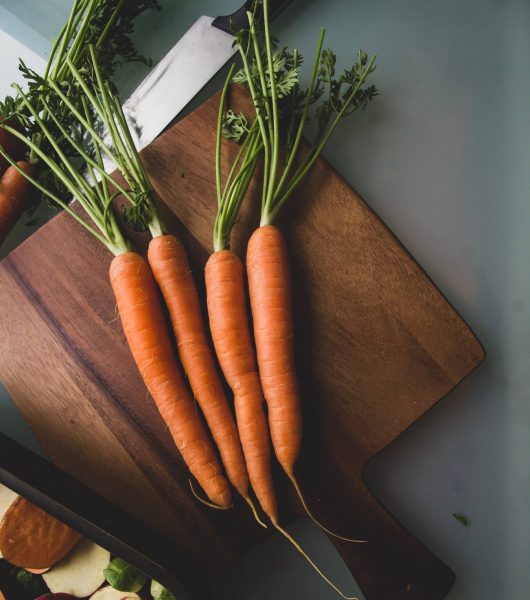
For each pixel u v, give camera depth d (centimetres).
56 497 107
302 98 112
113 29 120
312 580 121
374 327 110
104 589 124
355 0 128
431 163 121
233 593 124
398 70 124
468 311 117
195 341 111
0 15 135
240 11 121
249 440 108
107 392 117
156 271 111
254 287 107
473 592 113
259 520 108
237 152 116
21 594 126
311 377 112
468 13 123
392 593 108
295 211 113
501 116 120
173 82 124
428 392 108
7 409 131
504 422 115
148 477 115
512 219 117
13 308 120
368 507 110
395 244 109
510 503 114
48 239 120
